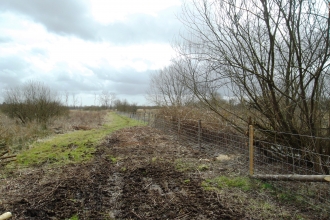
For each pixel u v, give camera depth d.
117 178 5.93
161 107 18.38
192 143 10.30
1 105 20.45
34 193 4.93
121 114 47.94
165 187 5.18
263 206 4.14
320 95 5.16
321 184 4.76
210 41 6.12
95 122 24.48
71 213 4.09
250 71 5.36
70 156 8.34
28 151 9.15
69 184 5.45
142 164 7.10
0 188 5.21
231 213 3.91
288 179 4.48
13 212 4.10
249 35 5.47
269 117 5.90
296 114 5.57
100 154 8.70
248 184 5.10
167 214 3.96
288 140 5.73
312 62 4.88
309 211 3.94
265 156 6.21
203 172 6.09
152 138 12.24
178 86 16.20
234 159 7.23
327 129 5.23
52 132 14.73
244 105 6.50
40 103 17.80
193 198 4.54
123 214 4.01
